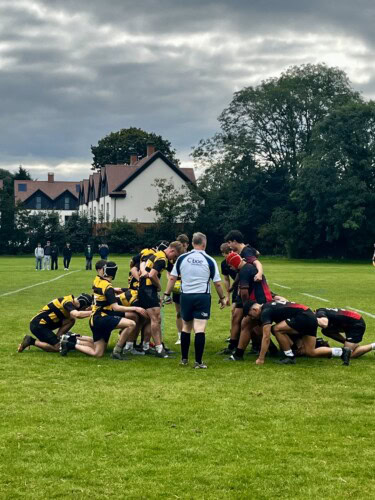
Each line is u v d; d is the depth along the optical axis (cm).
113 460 653
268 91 7638
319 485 596
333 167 6688
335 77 7744
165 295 1150
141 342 1260
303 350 1176
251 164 8019
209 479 608
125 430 745
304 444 701
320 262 6444
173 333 1488
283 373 1052
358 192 6675
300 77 7700
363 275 3931
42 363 1121
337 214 6638
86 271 4328
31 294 2484
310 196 7000
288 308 1128
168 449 684
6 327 1553
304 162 6762
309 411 826
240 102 7875
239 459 657
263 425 766
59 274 3944
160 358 1187
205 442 705
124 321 1160
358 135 6688
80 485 594
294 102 7606
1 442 700
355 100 7431
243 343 1159
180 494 577
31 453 668
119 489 586
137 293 1235
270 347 1217
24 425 759
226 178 8056
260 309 1134
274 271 4466
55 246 4575
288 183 7881
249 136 7919
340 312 1185
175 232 8125
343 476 616
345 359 1120
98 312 1174
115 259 6494
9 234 8112
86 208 10369
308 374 1044
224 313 1881
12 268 4756
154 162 8500
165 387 951
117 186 8456
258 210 7969
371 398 895
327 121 6731
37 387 944
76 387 946
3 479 605
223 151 7956
